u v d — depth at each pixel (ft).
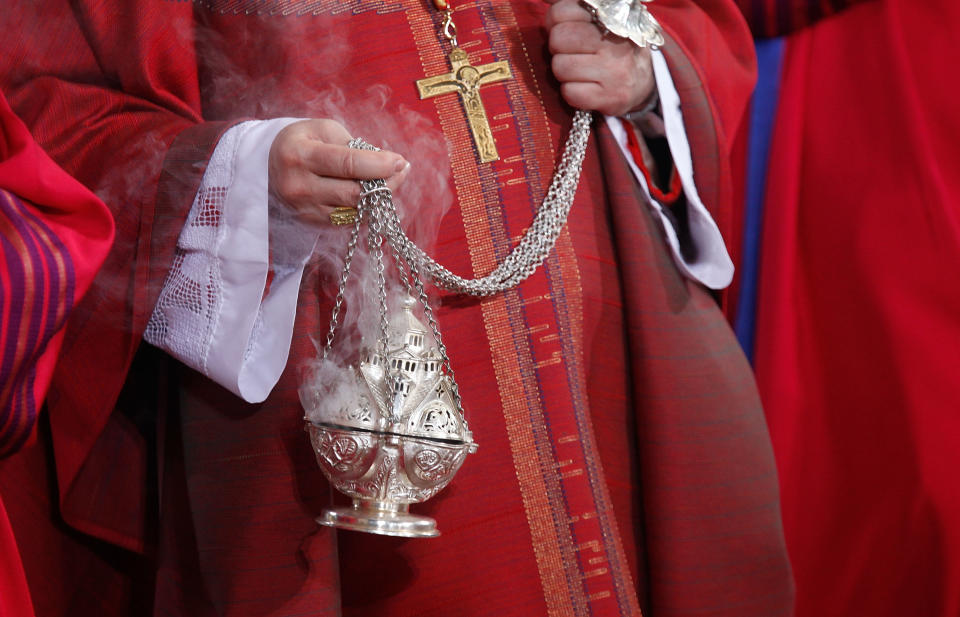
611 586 14.58
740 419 16.31
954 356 21.93
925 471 21.81
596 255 15.38
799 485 23.41
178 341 13.01
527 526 14.25
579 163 14.87
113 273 12.91
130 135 12.97
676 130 15.56
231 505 13.42
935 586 21.79
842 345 23.16
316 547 13.43
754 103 24.21
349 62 14.16
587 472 14.65
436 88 14.35
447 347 14.06
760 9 23.90
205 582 13.55
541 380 14.39
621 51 14.70
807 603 23.36
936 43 22.48
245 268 12.46
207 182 12.54
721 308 17.37
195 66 13.97
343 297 13.37
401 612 14.21
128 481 15.01
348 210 12.16
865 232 22.81
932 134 22.52
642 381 15.78
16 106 13.08
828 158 23.48
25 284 11.26
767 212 23.81
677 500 15.84
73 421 13.60
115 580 15.62
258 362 13.00
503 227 14.40
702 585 16.01
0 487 14.33
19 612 12.14
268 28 13.97
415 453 11.73
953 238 22.07
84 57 13.34
